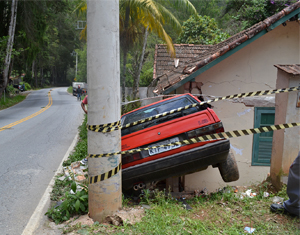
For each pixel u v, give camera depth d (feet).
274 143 18.11
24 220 14.49
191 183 24.61
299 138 16.40
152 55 96.89
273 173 18.01
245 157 24.50
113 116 12.60
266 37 23.32
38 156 27.86
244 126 24.06
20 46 92.73
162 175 15.42
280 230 11.84
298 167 12.14
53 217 13.82
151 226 11.77
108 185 12.78
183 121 15.57
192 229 11.66
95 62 12.24
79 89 117.80
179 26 47.26
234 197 16.19
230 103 23.90
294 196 12.43
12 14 80.43
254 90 23.76
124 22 49.29
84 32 53.47
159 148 15.33
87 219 12.87
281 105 17.22
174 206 14.40
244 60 23.58
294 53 23.35
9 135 39.17
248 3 48.55
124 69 53.78
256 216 13.38
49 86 279.08
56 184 19.44
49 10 99.40
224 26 93.04
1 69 86.17
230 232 11.51
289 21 22.47
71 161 25.21
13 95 125.80
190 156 15.08
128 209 13.66
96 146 12.62
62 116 63.77
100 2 11.96
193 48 43.70
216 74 23.72
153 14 43.50
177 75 25.17
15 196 17.72
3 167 24.03
